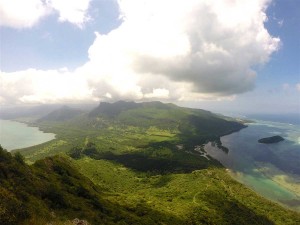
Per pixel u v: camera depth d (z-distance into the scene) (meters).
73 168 131.88
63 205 66.81
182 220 117.00
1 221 38.66
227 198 172.38
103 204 93.00
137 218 93.88
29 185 64.81
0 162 67.69
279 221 147.75
